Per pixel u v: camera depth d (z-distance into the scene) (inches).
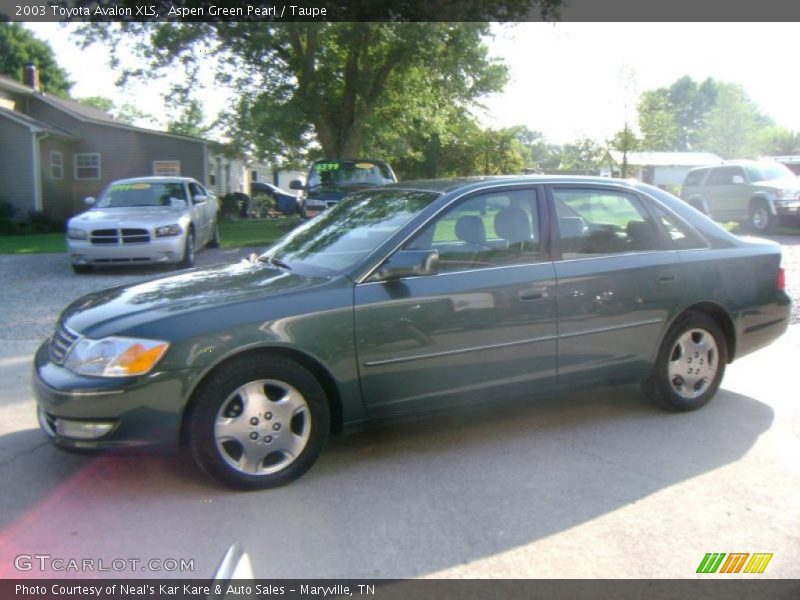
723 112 2645.2
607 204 199.6
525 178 192.9
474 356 175.2
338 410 166.4
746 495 155.5
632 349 195.9
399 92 934.4
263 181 1915.6
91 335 153.3
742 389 233.9
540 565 127.7
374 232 180.2
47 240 797.2
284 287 164.9
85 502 152.4
